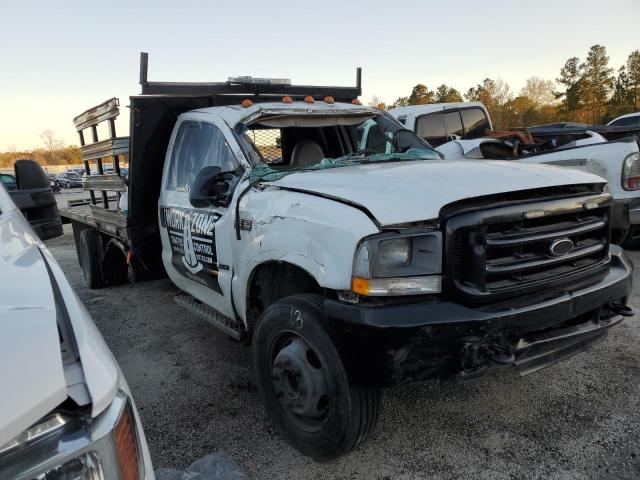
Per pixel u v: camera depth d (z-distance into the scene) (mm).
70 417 1144
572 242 2535
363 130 4023
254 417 3135
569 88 60219
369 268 2166
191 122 3891
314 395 2480
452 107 9477
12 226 2129
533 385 3324
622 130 10461
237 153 3318
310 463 2643
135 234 4633
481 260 2242
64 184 44031
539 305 2361
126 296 6035
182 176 3984
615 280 2740
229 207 3221
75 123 6020
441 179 2484
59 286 1596
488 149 6660
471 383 2299
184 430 3018
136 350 4336
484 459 2605
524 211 2346
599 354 3738
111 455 1172
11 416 1043
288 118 3619
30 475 1050
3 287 1445
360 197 2369
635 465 2488
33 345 1194
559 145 7328
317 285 2797
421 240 2242
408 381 2172
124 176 4676
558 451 2633
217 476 2225
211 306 3762
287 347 2635
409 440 2797
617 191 5699
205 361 4031
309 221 2465
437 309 2182
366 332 2145
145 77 3736
